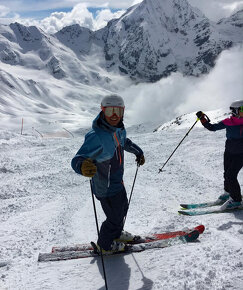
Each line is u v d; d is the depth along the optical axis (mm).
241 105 4504
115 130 2869
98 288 2768
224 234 3508
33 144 18359
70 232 4820
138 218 5105
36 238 4719
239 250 2959
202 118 4754
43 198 7449
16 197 7891
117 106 2742
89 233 4695
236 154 4598
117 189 3117
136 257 3217
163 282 2648
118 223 3221
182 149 12523
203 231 3727
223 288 2355
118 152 3012
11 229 5301
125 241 3555
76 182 8938
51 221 5566
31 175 10047
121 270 3000
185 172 8578
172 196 6406
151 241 3621
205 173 8203
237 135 4570
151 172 9156
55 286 2842
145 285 2678
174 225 4348
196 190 6684
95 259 3289
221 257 2867
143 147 14039
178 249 3240
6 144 17609
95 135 2807
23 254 4039
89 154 2781
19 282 2982
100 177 3023
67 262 3279
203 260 2867
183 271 2734
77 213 5926
